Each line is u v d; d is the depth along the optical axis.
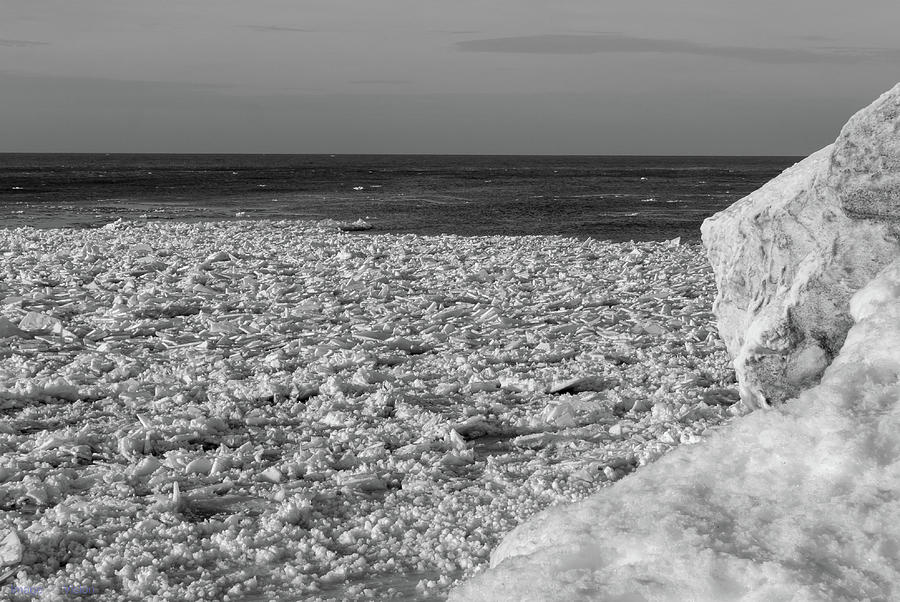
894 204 5.04
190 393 7.30
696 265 16.06
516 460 5.83
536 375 7.95
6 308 10.79
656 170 125.88
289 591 3.89
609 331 9.88
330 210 37.81
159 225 25.09
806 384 5.25
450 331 9.98
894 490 2.62
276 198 47.56
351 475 5.37
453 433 6.15
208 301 11.77
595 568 2.62
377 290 12.81
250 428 6.49
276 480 5.38
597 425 6.51
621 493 3.00
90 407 6.94
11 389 7.11
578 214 36.69
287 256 16.64
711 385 7.66
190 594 3.81
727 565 2.40
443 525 4.59
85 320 10.46
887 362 3.26
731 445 3.07
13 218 31.20
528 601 2.44
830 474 2.76
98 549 4.32
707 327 10.08
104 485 5.24
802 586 2.27
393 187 63.69
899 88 5.06
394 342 9.21
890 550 2.42
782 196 5.93
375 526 4.59
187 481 5.35
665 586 2.39
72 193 51.28
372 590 3.86
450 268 15.31
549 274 14.86
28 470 5.48
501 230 29.11
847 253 5.14
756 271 6.11
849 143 5.21
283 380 7.60
